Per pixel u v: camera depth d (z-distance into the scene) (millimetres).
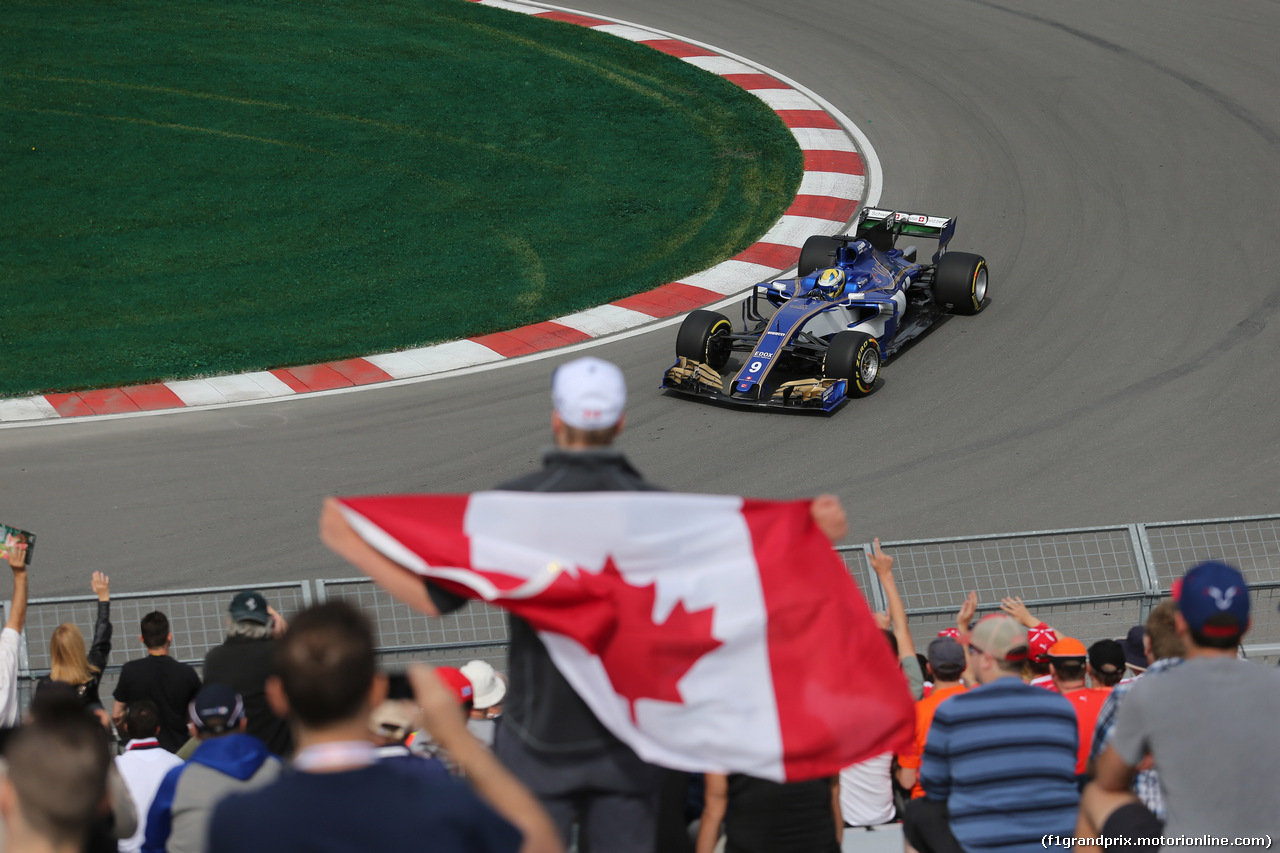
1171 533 17141
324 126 42125
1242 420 23953
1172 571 17078
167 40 49000
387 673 4816
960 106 42406
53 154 39281
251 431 24859
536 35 50250
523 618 5992
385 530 5902
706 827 8000
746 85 45094
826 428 24234
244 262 33281
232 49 48344
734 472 22672
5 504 22094
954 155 39031
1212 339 27344
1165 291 29812
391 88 45219
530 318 30391
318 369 27781
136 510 21891
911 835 8445
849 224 35375
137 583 19703
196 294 31422
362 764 4398
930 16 50688
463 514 5965
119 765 9594
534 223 35938
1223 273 30578
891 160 39094
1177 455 22797
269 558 20328
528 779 6109
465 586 5809
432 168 39344
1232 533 17297
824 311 25766
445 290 31938
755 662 6293
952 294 28516
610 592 6055
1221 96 41844
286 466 23422
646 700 6152
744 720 6250
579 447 6074
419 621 15297
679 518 6219
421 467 23297
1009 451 23141
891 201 36500
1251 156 37531
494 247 34406
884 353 26656
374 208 36688
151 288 31688
